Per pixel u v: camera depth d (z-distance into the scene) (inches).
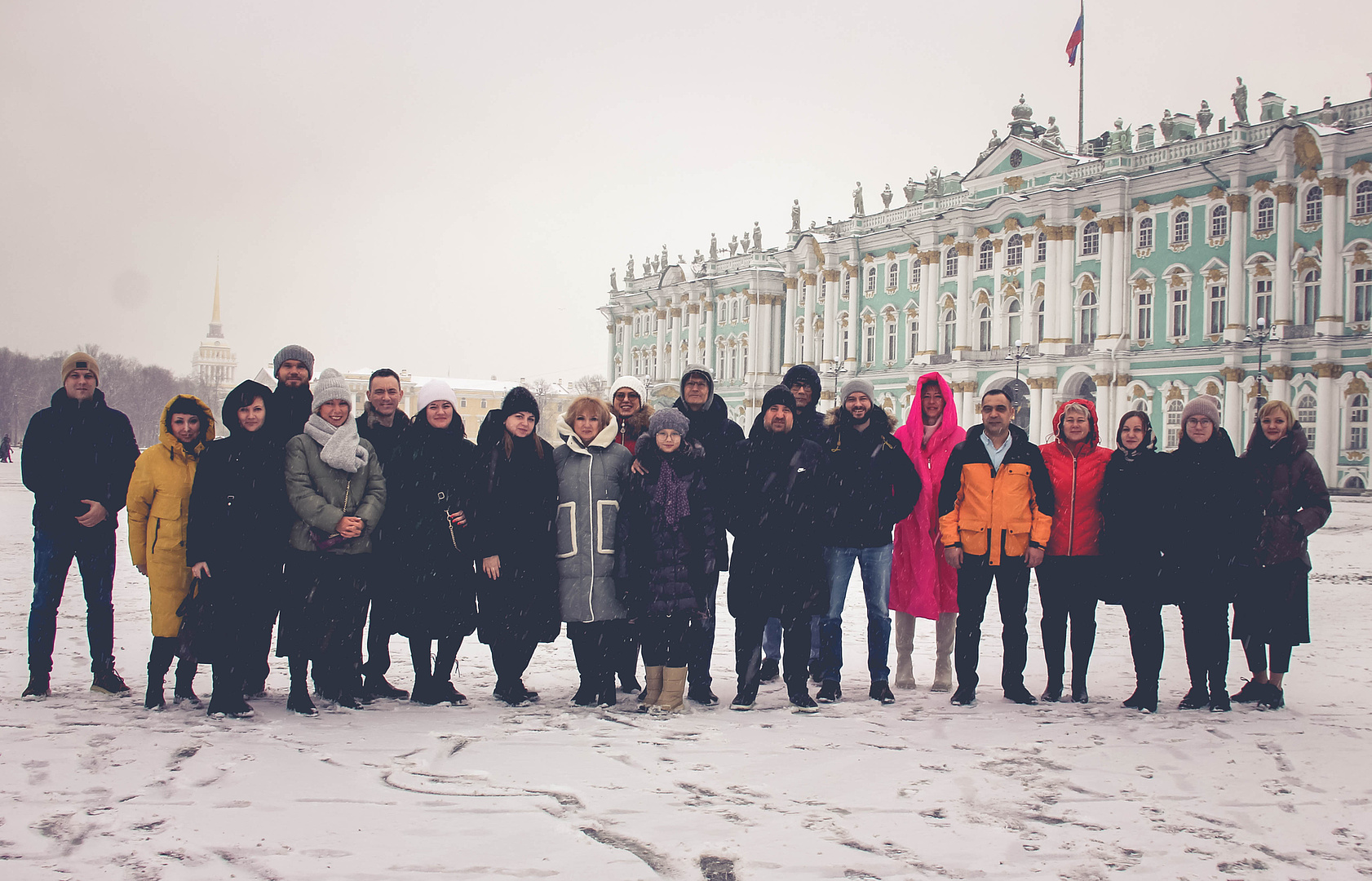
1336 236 1686.8
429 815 210.4
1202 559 323.9
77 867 180.5
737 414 3075.8
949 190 2442.2
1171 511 325.4
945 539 337.1
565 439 326.6
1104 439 1982.0
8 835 196.4
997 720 305.3
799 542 323.3
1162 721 305.4
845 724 298.2
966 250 2288.4
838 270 2689.5
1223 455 328.5
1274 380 1760.6
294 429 344.5
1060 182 2114.9
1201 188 1871.3
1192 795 231.5
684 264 3400.6
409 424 344.5
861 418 348.2
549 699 338.3
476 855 188.5
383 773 240.1
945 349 2372.0
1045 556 341.7
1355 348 1669.5
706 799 223.8
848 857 190.5
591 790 228.4
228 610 300.8
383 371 340.5
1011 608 335.9
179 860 184.4
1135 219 1975.9
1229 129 1838.1
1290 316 1753.2
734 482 328.5
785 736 283.0
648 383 3472.0
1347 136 1670.8
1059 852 194.5
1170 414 1904.5
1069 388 2094.0
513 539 324.5
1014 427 339.3
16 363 5777.6
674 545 319.9
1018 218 2169.0
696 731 287.7
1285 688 359.6
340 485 314.5
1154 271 1939.0
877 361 2568.9
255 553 304.7
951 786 235.5
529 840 196.4
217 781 232.7
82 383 327.3
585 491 325.7
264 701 331.9
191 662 318.0
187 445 315.3
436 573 323.3
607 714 311.4
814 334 2775.6
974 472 335.3
